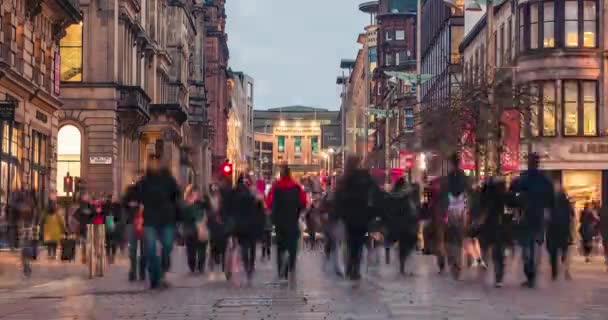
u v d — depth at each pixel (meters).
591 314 17.23
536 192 24.48
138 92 79.12
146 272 31.20
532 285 24.44
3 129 51.81
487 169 58.75
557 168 74.50
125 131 79.81
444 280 27.41
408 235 30.39
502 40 83.88
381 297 21.11
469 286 24.83
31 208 45.09
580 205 74.38
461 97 62.97
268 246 44.03
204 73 156.88
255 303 19.77
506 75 61.53
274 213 25.78
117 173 78.38
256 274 30.80
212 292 23.12
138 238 28.09
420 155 71.81
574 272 33.09
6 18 53.28
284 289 23.97
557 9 75.12
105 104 76.25
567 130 74.81
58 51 66.75
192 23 138.25
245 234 26.92
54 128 66.25
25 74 57.25
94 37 76.56
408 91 141.38
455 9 112.00
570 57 74.75
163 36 111.62
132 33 85.44
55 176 66.25
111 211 42.53
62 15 64.94
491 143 61.44
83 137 76.06
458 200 28.77
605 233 39.31
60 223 41.69
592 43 75.00
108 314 17.86
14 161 55.38
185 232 32.38
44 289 25.27
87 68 76.44
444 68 113.50
